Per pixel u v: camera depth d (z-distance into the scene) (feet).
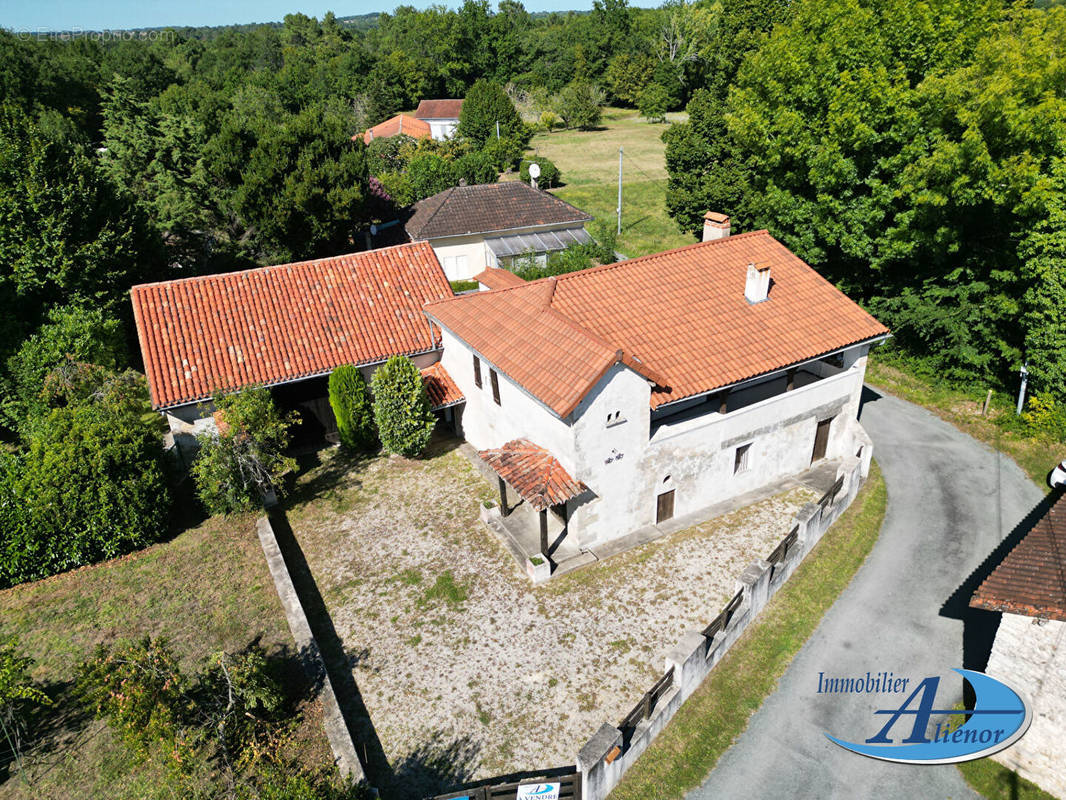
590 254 146.61
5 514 64.90
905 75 102.12
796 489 81.61
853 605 66.28
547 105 361.10
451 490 81.76
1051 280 87.56
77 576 67.00
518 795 45.37
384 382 82.07
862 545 74.38
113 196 116.37
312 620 64.03
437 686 57.00
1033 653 47.32
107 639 58.75
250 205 141.18
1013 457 89.35
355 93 380.78
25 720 51.26
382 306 93.35
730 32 198.49
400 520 77.00
